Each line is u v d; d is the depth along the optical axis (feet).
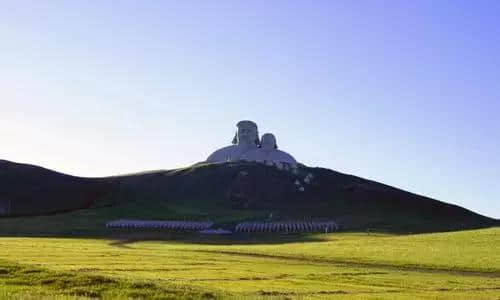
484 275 271.49
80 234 620.90
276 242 559.79
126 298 124.06
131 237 602.03
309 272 253.85
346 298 167.73
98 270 219.41
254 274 233.96
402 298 175.01
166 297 127.85
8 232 617.62
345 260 326.03
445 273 276.21
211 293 138.72
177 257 320.09
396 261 316.60
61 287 138.31
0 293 117.19
